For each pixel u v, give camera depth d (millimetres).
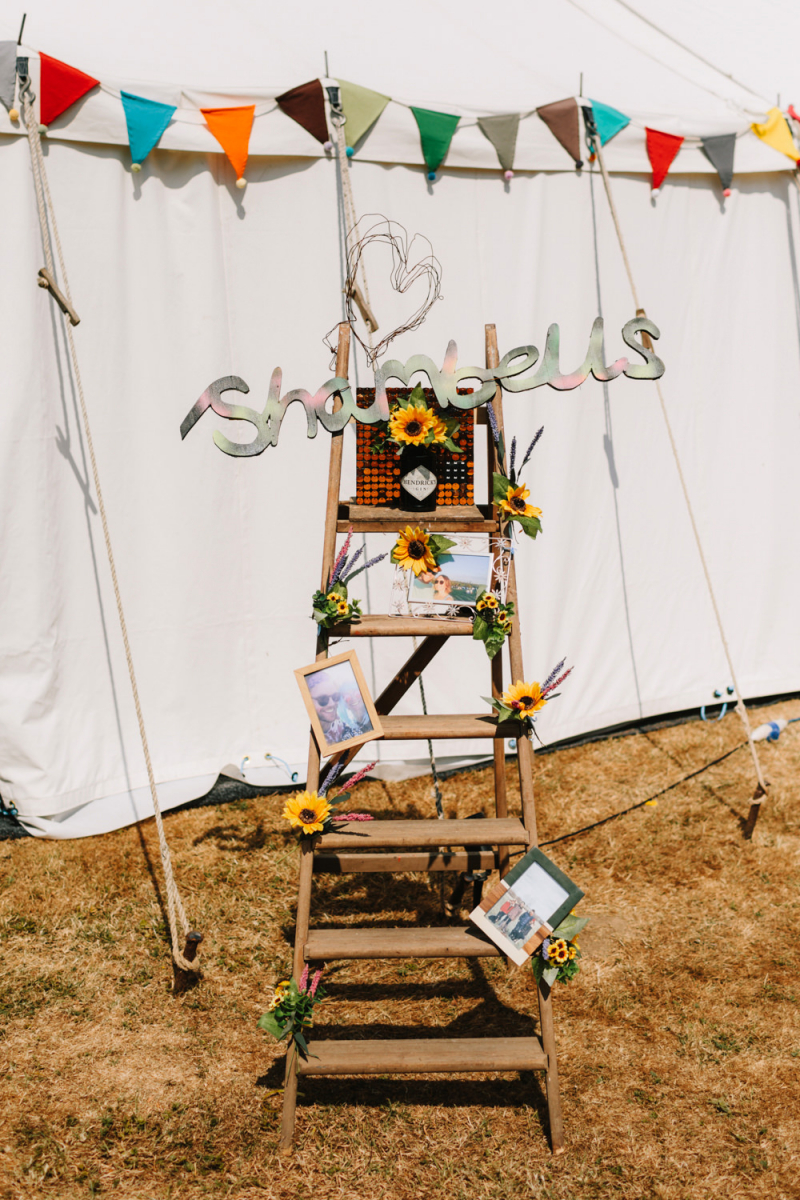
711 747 4484
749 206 4359
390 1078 2605
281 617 3973
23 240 3361
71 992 2906
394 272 3820
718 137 4062
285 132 3564
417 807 3969
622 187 4113
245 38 3639
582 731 4426
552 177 3982
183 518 3777
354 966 3057
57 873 3477
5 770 3617
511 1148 2365
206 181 3623
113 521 3686
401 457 2607
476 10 4074
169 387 3705
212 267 3682
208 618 3873
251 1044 2723
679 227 4250
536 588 4258
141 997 2896
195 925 3225
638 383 4305
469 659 4195
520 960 2332
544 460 4184
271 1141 2383
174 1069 2619
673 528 4484
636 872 3549
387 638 4090
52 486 3543
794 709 4840
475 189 3895
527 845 2461
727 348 4445
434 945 2396
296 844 3723
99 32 3461
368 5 3908
